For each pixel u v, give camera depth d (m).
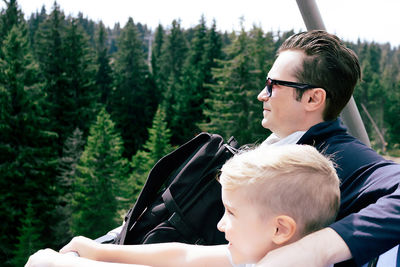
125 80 67.00
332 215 1.00
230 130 39.56
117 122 61.78
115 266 1.15
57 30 56.75
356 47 124.94
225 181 0.99
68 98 49.38
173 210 1.81
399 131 81.75
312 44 1.76
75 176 37.88
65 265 1.16
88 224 36.00
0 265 32.34
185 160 2.04
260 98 1.95
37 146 35.31
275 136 2.14
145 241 1.79
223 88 43.78
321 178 0.95
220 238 1.82
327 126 1.75
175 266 1.27
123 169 44.56
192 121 60.50
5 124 33.44
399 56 155.62
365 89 81.44
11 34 37.09
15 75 34.97
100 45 87.94
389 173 1.37
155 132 45.94
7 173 32.44
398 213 1.02
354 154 1.57
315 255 0.92
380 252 0.98
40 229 32.84
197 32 81.38
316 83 1.76
